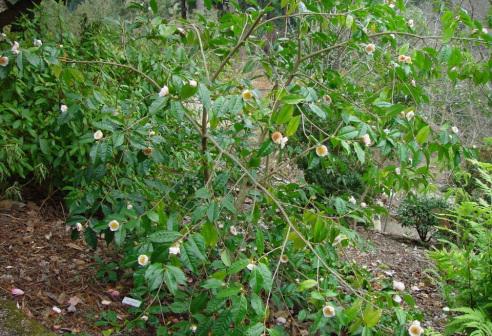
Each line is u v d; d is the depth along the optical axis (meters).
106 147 1.85
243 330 1.53
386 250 4.82
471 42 2.36
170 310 2.30
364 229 5.39
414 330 1.62
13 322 2.01
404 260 4.56
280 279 2.56
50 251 2.89
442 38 2.07
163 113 2.25
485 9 5.19
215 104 1.67
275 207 2.31
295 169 4.64
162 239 1.47
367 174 2.48
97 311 2.39
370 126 2.00
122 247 2.71
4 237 2.93
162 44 2.61
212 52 2.61
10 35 3.00
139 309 2.35
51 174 3.34
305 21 2.38
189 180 2.70
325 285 2.04
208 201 1.81
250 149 2.45
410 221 5.53
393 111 1.96
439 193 5.93
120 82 3.09
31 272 2.60
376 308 1.60
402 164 2.24
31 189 3.65
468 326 2.07
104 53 3.24
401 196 6.39
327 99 2.50
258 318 1.48
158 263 1.46
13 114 3.01
